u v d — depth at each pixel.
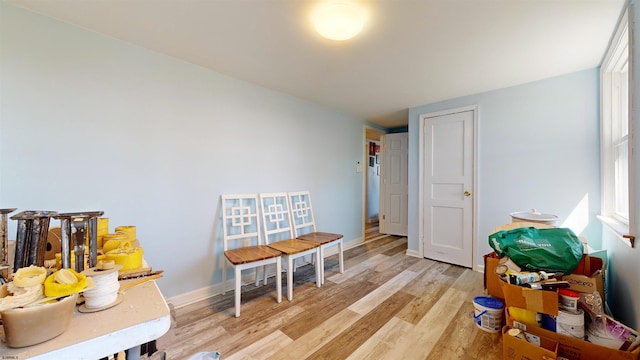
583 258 1.56
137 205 1.88
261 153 2.66
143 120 1.91
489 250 2.79
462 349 1.56
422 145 3.30
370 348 1.56
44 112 1.55
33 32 1.51
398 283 2.52
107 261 0.85
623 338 1.19
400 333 1.71
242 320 1.86
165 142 2.01
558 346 1.29
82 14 1.53
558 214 2.38
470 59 2.05
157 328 0.66
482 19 1.54
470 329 1.76
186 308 2.03
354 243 3.94
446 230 3.12
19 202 1.48
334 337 1.66
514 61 2.08
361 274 2.77
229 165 2.40
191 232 2.15
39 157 1.53
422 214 3.32
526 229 1.63
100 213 0.89
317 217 3.34
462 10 1.46
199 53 1.98
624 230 1.50
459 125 3.00
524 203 2.57
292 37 1.75
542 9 1.45
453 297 2.22
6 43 1.44
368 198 6.04
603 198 2.09
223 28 1.65
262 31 1.68
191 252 2.15
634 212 1.29
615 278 1.67
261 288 2.42
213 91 2.28
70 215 0.82
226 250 2.24
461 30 1.65
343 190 3.74
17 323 0.52
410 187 3.45
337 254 3.51
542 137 2.47
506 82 2.53
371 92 2.83
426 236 3.30
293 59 2.06
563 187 2.36
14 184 1.47
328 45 1.85
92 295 0.69
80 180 1.66
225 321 1.84
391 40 1.77
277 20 1.56
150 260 1.94
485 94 2.80
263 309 2.02
